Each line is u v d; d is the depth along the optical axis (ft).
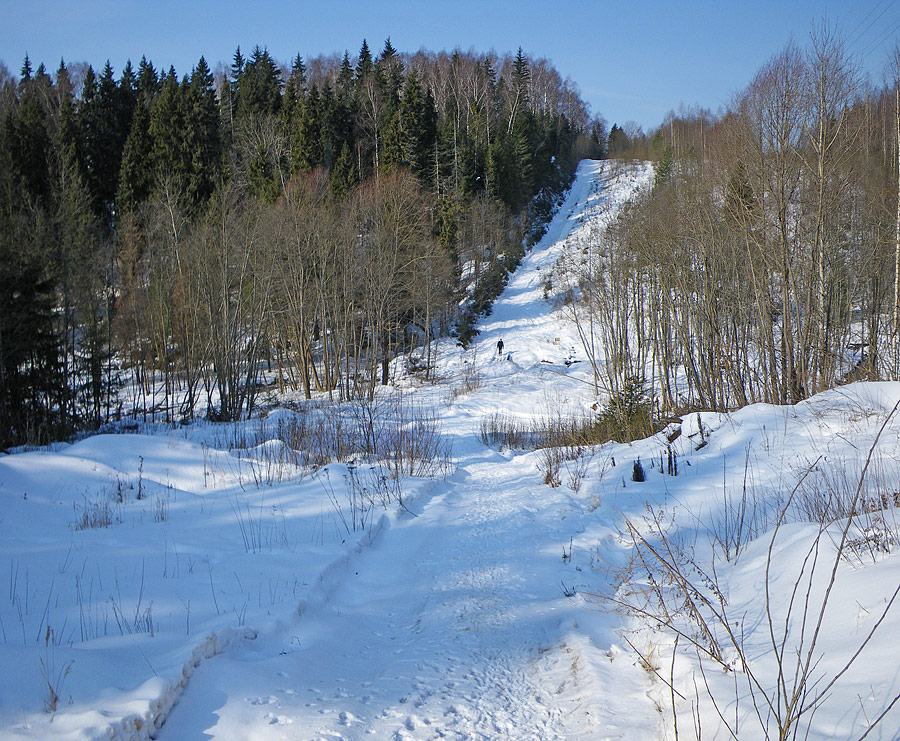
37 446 62.34
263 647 17.37
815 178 68.95
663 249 84.69
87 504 36.91
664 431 53.06
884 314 77.82
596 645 17.10
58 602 20.45
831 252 71.46
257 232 108.78
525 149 245.04
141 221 133.69
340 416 71.10
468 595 22.02
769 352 64.64
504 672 16.16
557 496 37.96
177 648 15.75
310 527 31.48
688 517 29.45
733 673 13.88
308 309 123.85
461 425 90.74
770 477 33.53
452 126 207.82
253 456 52.47
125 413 105.70
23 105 170.91
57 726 11.64
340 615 20.58
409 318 147.74
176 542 28.76
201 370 112.78
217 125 175.52
